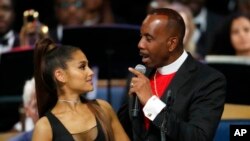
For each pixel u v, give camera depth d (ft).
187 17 73.10
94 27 66.13
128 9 99.09
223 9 99.14
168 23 40.06
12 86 68.69
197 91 40.04
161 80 41.52
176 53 41.06
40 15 96.94
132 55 68.59
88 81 38.58
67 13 88.38
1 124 71.05
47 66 38.68
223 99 40.11
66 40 67.10
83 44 67.51
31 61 66.85
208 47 84.33
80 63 38.47
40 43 39.42
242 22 76.64
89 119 37.99
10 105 70.08
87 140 37.37
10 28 85.76
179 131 38.04
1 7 85.05
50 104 39.32
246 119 52.85
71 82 38.24
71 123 37.55
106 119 38.70
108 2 90.58
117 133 39.60
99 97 69.15
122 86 70.18
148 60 40.68
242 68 58.29
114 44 67.46
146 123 40.73
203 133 38.24
